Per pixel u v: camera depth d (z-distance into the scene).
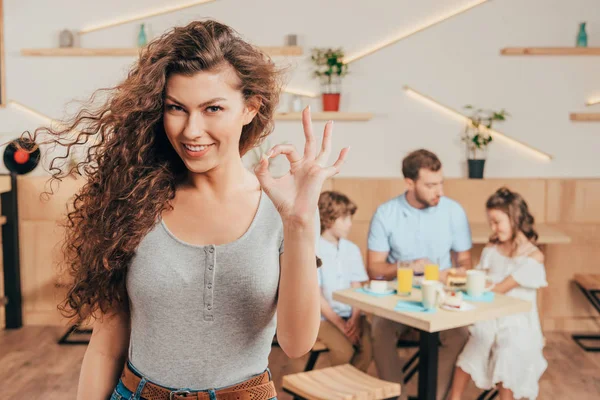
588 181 4.73
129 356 1.27
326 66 4.84
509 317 3.09
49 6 4.81
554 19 4.80
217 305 1.18
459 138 4.88
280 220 1.23
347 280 3.45
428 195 3.35
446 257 3.52
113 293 1.25
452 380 3.18
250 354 1.22
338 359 3.17
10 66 4.84
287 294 1.13
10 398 3.46
